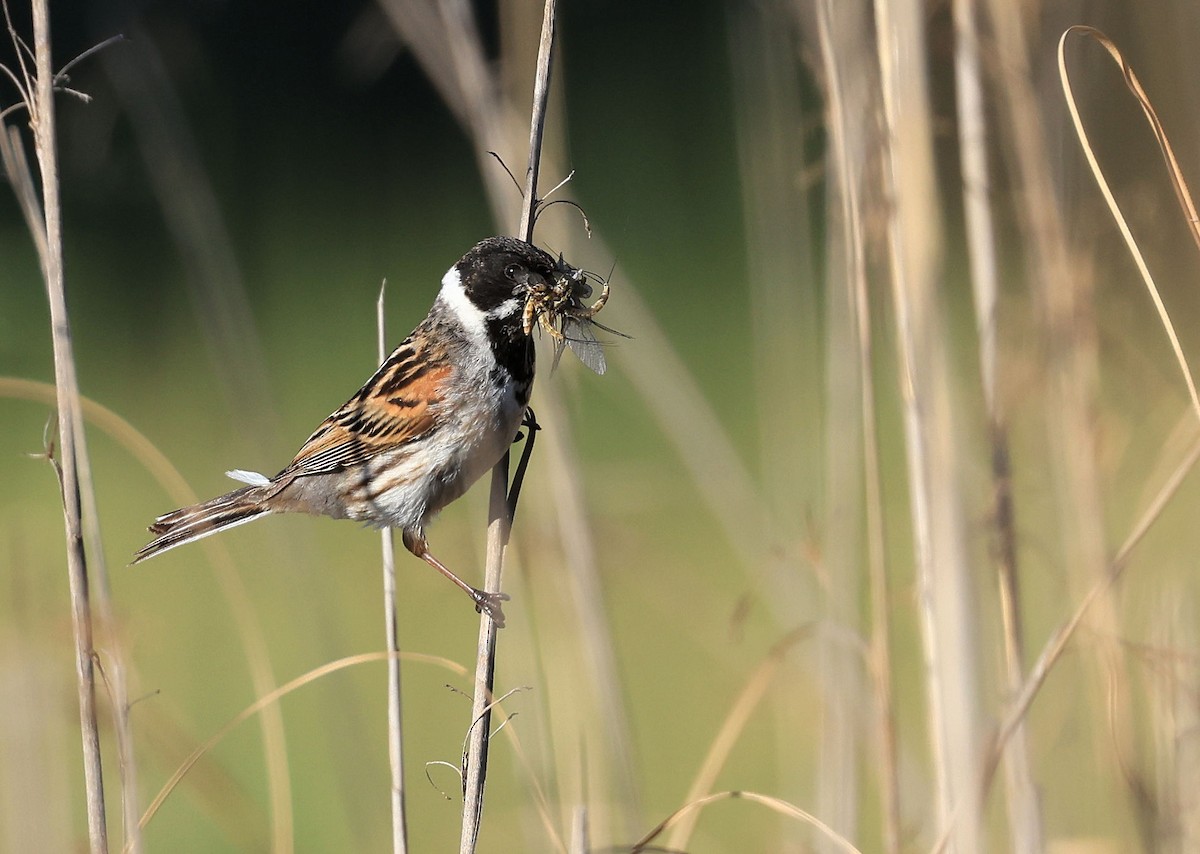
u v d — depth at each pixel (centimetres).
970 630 797
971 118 848
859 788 936
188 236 1100
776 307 1101
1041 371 885
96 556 764
